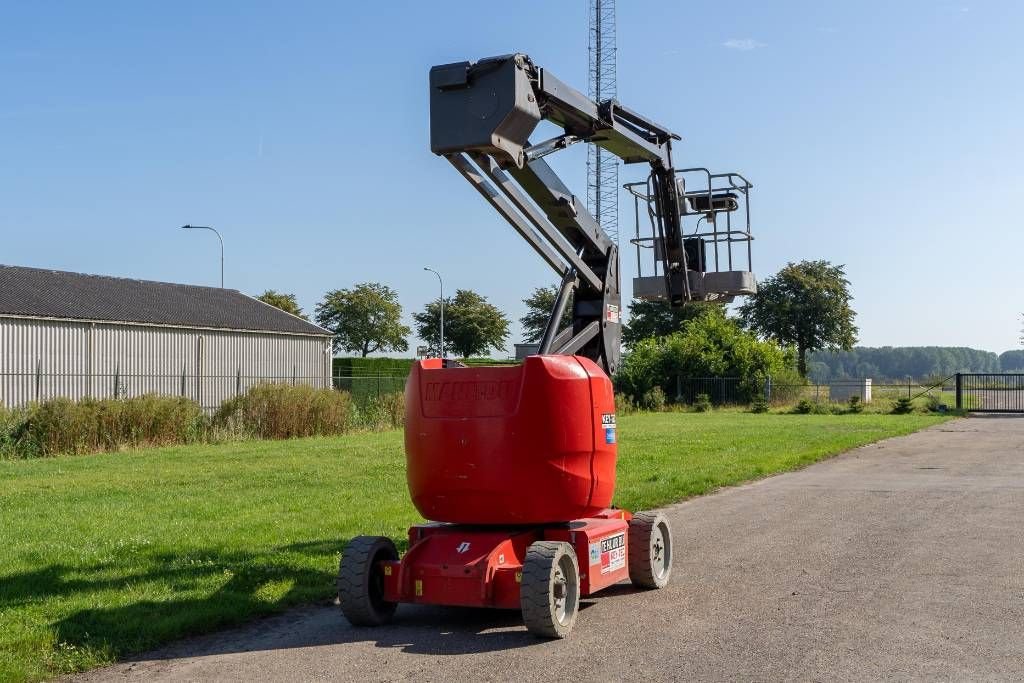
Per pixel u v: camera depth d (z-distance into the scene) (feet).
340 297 296.92
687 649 22.09
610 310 31.73
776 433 95.40
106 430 81.41
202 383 135.64
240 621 25.52
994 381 168.04
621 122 30.63
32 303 115.55
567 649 22.34
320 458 70.18
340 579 24.45
